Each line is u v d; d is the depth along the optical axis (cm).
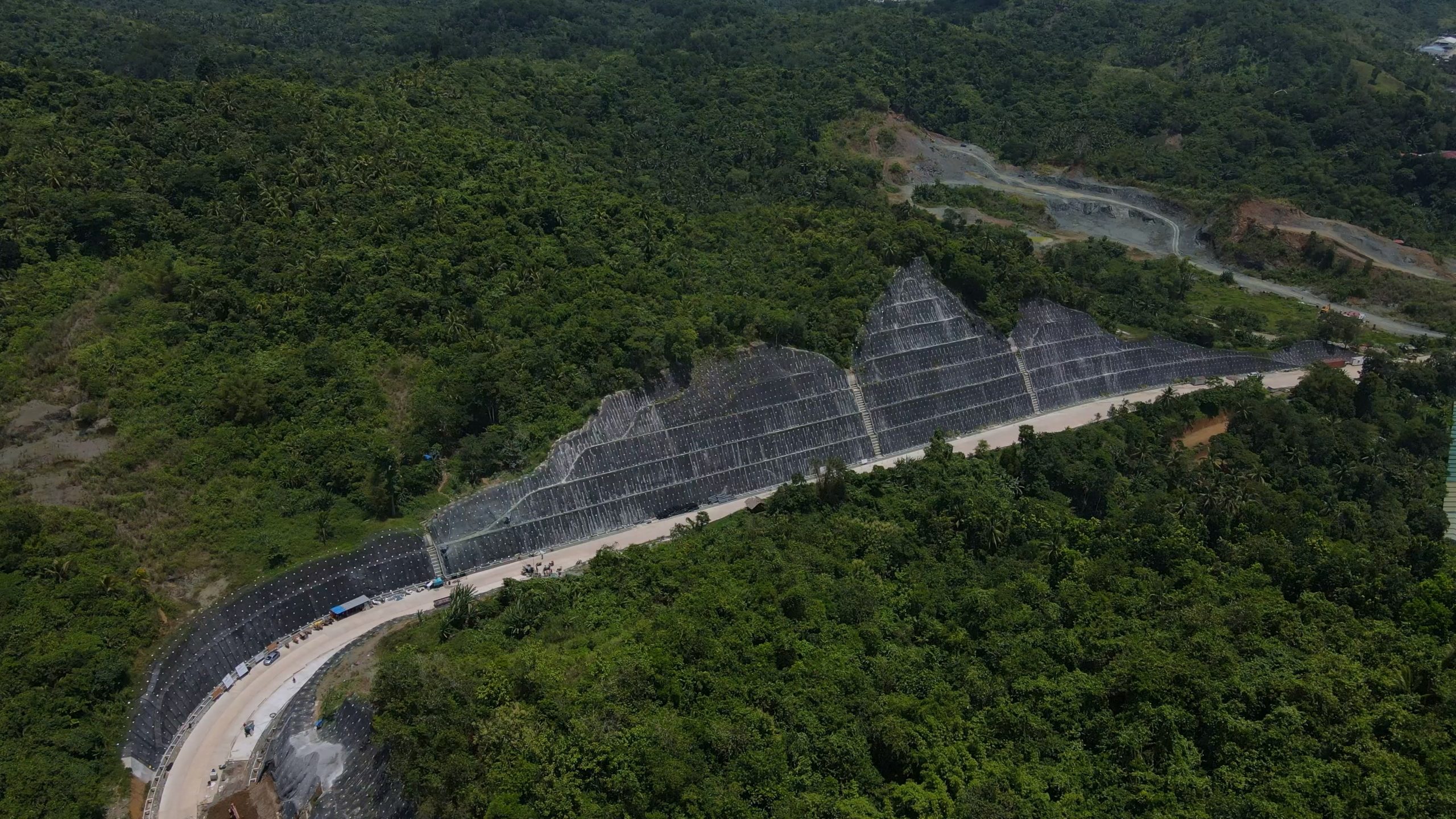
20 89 19088
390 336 16512
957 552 14362
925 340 19075
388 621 13500
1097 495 16388
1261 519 15162
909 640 12306
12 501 13125
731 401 17175
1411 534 15450
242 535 13762
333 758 10444
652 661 10906
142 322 15662
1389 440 18425
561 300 17850
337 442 14975
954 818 9438
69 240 16412
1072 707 10919
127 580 12681
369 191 18775
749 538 14462
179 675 12125
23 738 10512
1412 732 10269
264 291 16638
